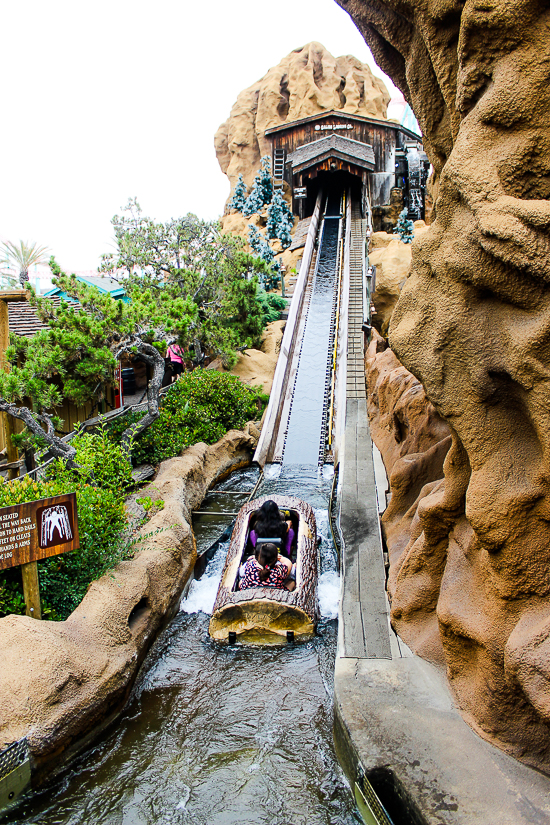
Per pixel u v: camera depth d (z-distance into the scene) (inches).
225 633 255.1
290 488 467.8
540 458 137.2
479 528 141.8
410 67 176.1
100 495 262.2
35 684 178.5
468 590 161.3
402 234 1247.5
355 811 162.6
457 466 169.5
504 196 125.6
